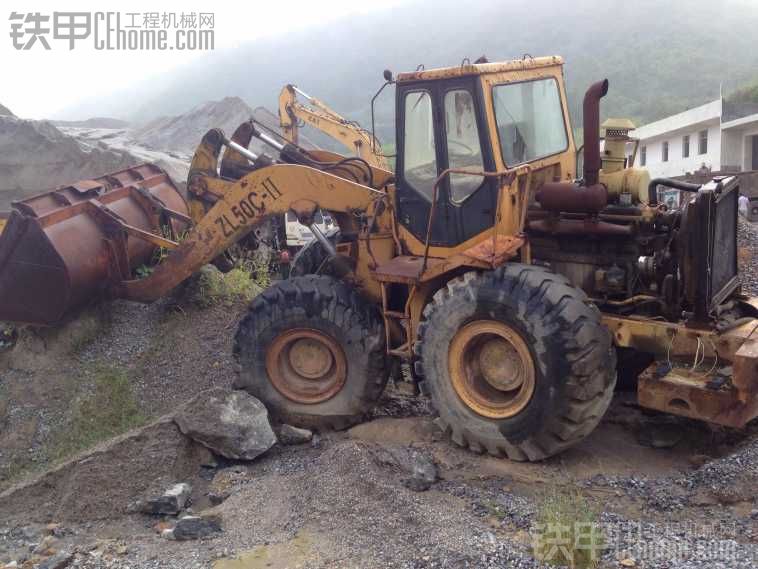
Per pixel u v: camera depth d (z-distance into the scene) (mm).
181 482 5422
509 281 5055
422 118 5770
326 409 6059
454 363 5340
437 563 3938
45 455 6664
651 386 4953
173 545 4598
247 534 4629
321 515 4652
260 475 5473
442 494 4812
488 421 5191
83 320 7758
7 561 4504
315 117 10930
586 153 5180
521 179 5582
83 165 12719
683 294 5137
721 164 31516
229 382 7023
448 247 5766
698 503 4461
